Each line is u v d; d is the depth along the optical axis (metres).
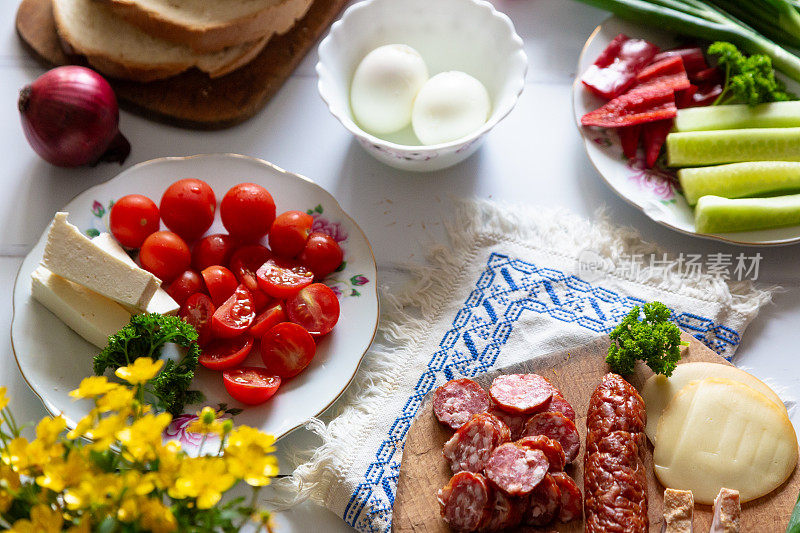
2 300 0.67
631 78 0.72
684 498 0.55
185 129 0.75
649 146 0.70
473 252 0.69
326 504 0.59
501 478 0.54
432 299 0.67
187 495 0.41
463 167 0.74
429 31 0.73
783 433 0.57
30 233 0.70
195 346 0.61
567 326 0.65
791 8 0.72
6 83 0.76
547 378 0.61
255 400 0.61
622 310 0.65
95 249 0.62
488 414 0.57
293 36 0.77
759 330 0.67
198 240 0.69
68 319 0.64
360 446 0.61
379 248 0.70
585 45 0.74
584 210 0.71
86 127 0.68
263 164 0.70
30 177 0.73
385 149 0.67
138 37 0.73
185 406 0.61
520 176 0.73
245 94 0.75
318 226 0.68
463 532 0.55
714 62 0.74
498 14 0.69
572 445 0.57
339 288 0.66
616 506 0.54
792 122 0.69
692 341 0.62
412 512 0.56
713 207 0.66
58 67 0.70
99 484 0.41
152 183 0.70
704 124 0.70
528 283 0.67
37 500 0.42
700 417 0.58
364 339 0.64
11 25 0.79
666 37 0.75
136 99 0.74
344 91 0.71
